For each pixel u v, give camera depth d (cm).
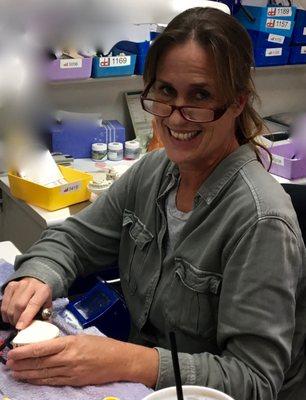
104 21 231
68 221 146
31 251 138
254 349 104
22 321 112
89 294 141
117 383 100
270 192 112
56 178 213
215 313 117
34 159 215
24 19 211
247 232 108
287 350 105
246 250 107
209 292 115
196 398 85
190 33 108
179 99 112
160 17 229
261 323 103
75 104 249
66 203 205
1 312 118
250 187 113
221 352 114
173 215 128
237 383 100
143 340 135
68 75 228
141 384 100
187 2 219
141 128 266
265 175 117
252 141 125
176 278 121
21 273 129
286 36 276
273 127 285
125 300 140
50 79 224
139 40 246
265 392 102
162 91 115
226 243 112
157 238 129
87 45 233
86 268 146
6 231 249
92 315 134
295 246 108
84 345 101
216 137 115
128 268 138
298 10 276
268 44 272
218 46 106
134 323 136
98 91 256
